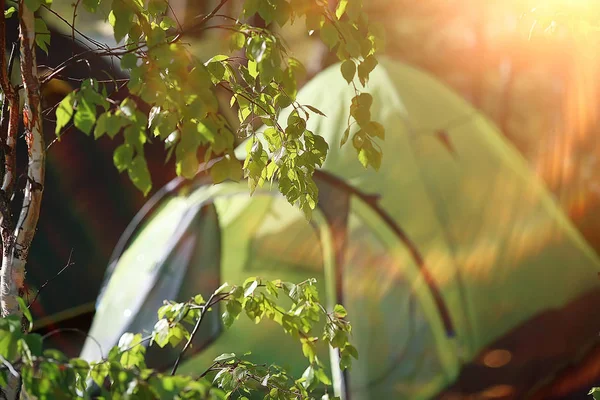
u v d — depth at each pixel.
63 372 1.29
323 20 1.60
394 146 4.23
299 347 3.66
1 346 1.25
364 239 3.83
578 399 3.84
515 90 10.21
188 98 1.39
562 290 4.32
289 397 1.98
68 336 4.80
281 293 3.78
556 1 2.42
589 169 7.29
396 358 3.67
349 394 3.54
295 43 10.18
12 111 1.71
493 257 4.12
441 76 11.09
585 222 6.86
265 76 1.55
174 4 7.68
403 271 3.79
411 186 4.06
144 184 1.36
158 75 1.41
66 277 4.98
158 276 3.87
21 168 4.01
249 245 3.92
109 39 7.56
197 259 3.87
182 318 1.93
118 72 4.76
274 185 3.91
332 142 4.17
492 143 4.80
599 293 4.41
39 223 5.04
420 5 11.21
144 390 1.31
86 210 5.20
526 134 9.79
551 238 4.47
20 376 1.41
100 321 3.96
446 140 4.45
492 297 4.02
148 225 4.24
